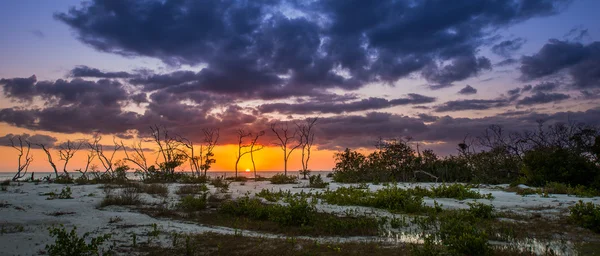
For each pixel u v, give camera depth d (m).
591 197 16.33
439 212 13.13
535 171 21.89
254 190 21.38
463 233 8.47
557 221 11.45
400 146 32.16
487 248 7.62
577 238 9.43
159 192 18.20
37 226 10.09
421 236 9.92
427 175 30.53
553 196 16.78
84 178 26.77
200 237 9.30
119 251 7.98
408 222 11.80
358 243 8.91
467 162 30.45
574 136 25.67
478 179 27.39
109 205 13.99
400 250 8.14
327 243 8.93
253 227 11.12
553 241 9.17
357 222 11.27
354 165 31.77
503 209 13.70
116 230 9.95
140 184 22.23
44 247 8.01
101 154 31.06
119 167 28.19
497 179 27.08
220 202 15.67
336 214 13.18
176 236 9.33
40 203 14.09
